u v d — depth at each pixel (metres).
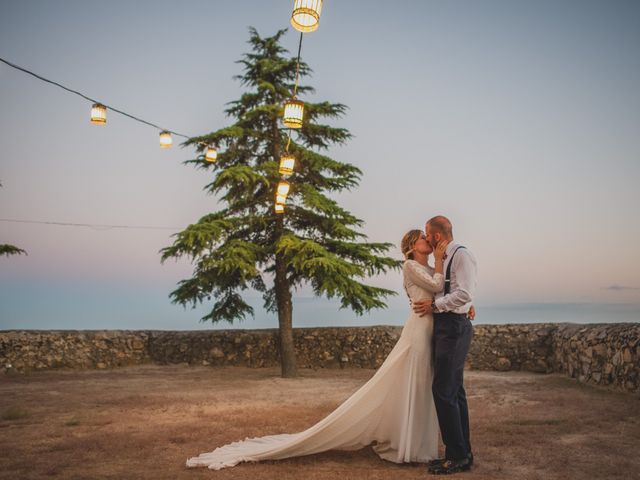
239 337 13.72
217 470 3.61
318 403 7.12
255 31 12.50
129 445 4.40
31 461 3.87
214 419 5.71
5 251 9.79
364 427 3.91
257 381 10.47
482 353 12.78
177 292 11.68
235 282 12.24
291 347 11.75
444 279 3.79
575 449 4.19
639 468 3.61
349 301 11.90
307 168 12.38
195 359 13.57
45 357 12.27
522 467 3.70
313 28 4.11
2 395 8.02
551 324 12.43
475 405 6.83
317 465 3.75
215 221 11.16
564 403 6.59
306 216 12.34
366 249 12.29
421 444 3.83
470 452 3.82
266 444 4.13
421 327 3.91
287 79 12.62
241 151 12.11
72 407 6.70
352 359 13.59
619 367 7.50
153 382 10.16
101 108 7.75
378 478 3.41
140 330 13.98
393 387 3.91
